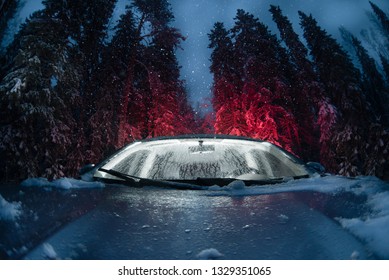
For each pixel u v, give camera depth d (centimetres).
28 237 97
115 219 123
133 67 2081
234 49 2591
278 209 138
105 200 157
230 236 105
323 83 2430
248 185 221
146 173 336
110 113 1881
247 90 2436
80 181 210
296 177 236
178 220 124
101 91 1897
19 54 1185
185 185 208
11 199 152
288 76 2708
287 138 2347
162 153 344
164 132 2202
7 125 1178
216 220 123
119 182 224
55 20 1315
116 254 92
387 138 1864
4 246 90
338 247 90
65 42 1360
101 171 247
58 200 153
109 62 2028
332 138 2122
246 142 304
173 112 2542
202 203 155
